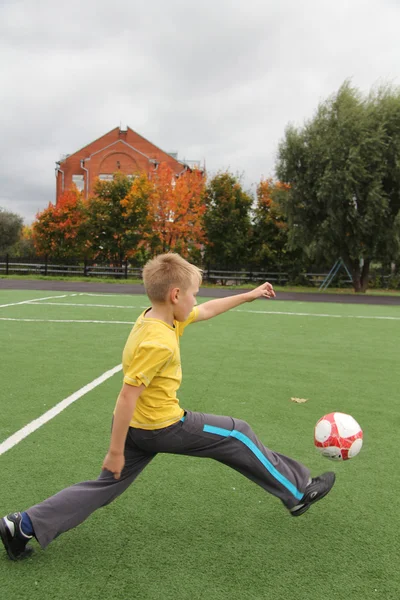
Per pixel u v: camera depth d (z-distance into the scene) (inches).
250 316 531.8
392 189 1051.9
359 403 220.5
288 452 163.9
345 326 470.0
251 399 221.8
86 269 1380.4
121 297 720.3
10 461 151.1
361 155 1024.2
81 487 100.7
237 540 111.7
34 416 192.9
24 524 98.2
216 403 214.7
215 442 100.9
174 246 1381.6
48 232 1470.2
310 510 126.0
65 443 166.4
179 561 103.3
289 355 321.7
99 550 106.7
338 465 154.6
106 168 2126.0
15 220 1908.2
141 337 93.7
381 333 429.1
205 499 130.1
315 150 1056.8
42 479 139.5
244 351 330.6
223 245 1370.6
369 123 1030.4
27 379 247.8
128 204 1405.0
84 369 270.5
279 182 1216.2
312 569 101.6
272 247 1375.5
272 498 131.5
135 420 97.3
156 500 129.1
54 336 375.2
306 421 194.5
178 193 1393.9
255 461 103.6
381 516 123.9
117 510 123.6
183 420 99.2
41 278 1235.2
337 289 1240.2
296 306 673.6
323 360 308.5
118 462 93.4
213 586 95.2
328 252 1146.7
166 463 151.3
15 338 363.6
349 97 1069.1
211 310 115.3
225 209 1387.8
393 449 168.4
